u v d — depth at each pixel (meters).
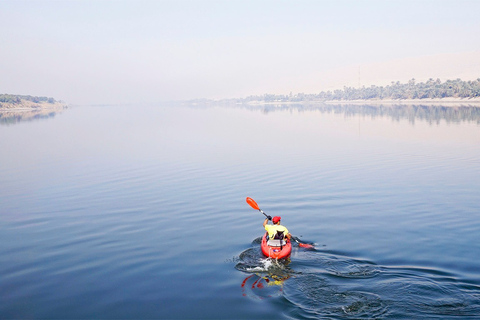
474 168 22.75
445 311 8.16
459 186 18.78
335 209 15.81
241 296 9.14
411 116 69.62
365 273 10.00
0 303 9.19
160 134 50.69
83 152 34.59
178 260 11.30
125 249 12.25
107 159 30.36
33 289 9.83
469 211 14.98
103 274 10.54
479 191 17.75
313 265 10.61
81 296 9.40
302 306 8.57
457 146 31.55
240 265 10.84
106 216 15.75
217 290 9.47
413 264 10.50
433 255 11.09
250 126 59.44
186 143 39.91
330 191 18.59
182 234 13.46
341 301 8.68
